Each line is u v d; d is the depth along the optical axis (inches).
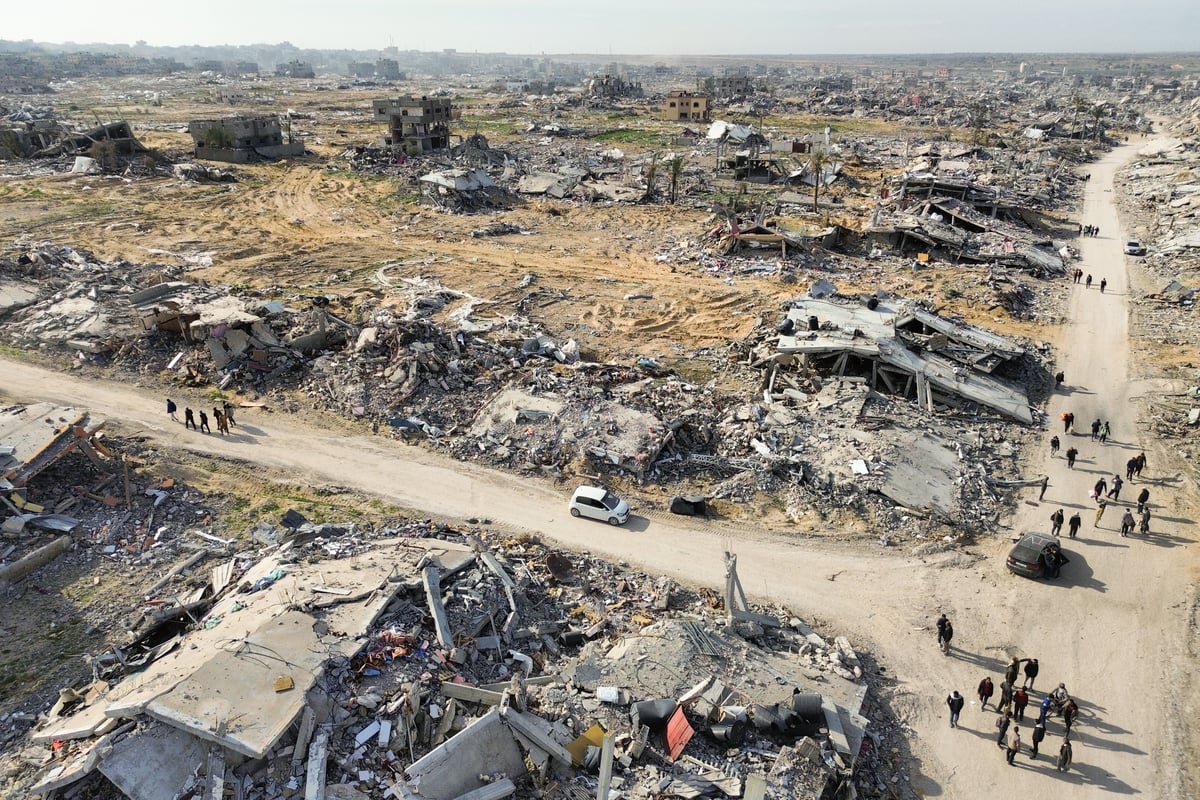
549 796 705.6
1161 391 1686.8
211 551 1102.4
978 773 808.3
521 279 2410.2
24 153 4212.6
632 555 1136.8
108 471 1284.4
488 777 713.6
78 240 2659.9
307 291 2226.9
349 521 1181.1
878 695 900.6
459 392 1577.3
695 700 817.5
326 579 926.4
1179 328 2055.9
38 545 1099.9
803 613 1031.6
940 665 951.6
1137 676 933.8
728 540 1181.1
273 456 1375.5
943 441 1430.9
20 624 957.2
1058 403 1642.5
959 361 1688.0
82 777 680.4
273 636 791.7
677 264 2618.1
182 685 721.0
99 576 1050.7
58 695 845.8
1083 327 2076.8
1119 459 1423.5
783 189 3838.6
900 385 1640.0
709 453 1408.7
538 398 1505.9
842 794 752.3
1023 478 1358.3
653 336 1980.8
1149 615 1034.1
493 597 939.3
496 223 3132.4
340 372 1627.7
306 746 693.3
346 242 2832.2
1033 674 890.7
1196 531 1209.4
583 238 2970.0
